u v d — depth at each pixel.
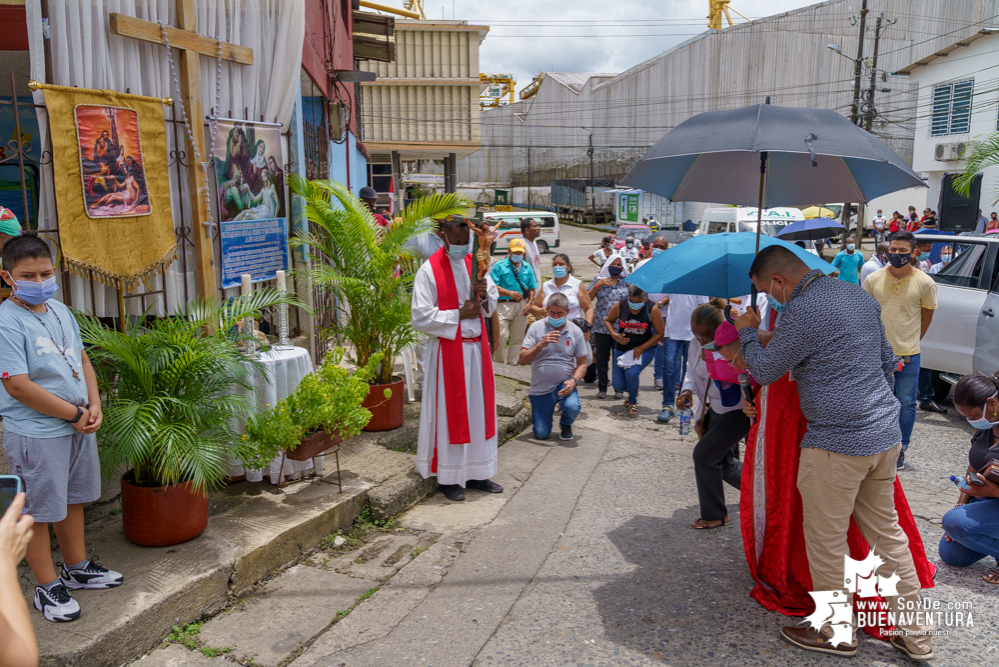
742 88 43.12
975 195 25.56
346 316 6.07
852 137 3.42
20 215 5.75
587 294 8.30
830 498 3.11
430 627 3.41
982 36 24.50
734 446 4.60
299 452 4.25
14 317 2.90
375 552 4.23
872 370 3.08
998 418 3.97
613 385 7.54
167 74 4.51
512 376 7.88
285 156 6.19
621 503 4.98
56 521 3.00
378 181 28.03
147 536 3.60
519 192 66.69
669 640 3.29
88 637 2.88
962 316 7.22
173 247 4.50
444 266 4.89
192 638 3.23
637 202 40.31
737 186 4.38
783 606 3.51
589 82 54.66
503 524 4.64
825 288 3.13
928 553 4.32
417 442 5.34
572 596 3.70
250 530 3.92
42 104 3.68
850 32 39.31
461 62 26.31
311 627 3.37
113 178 4.03
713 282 4.20
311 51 7.11
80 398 3.09
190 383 3.74
